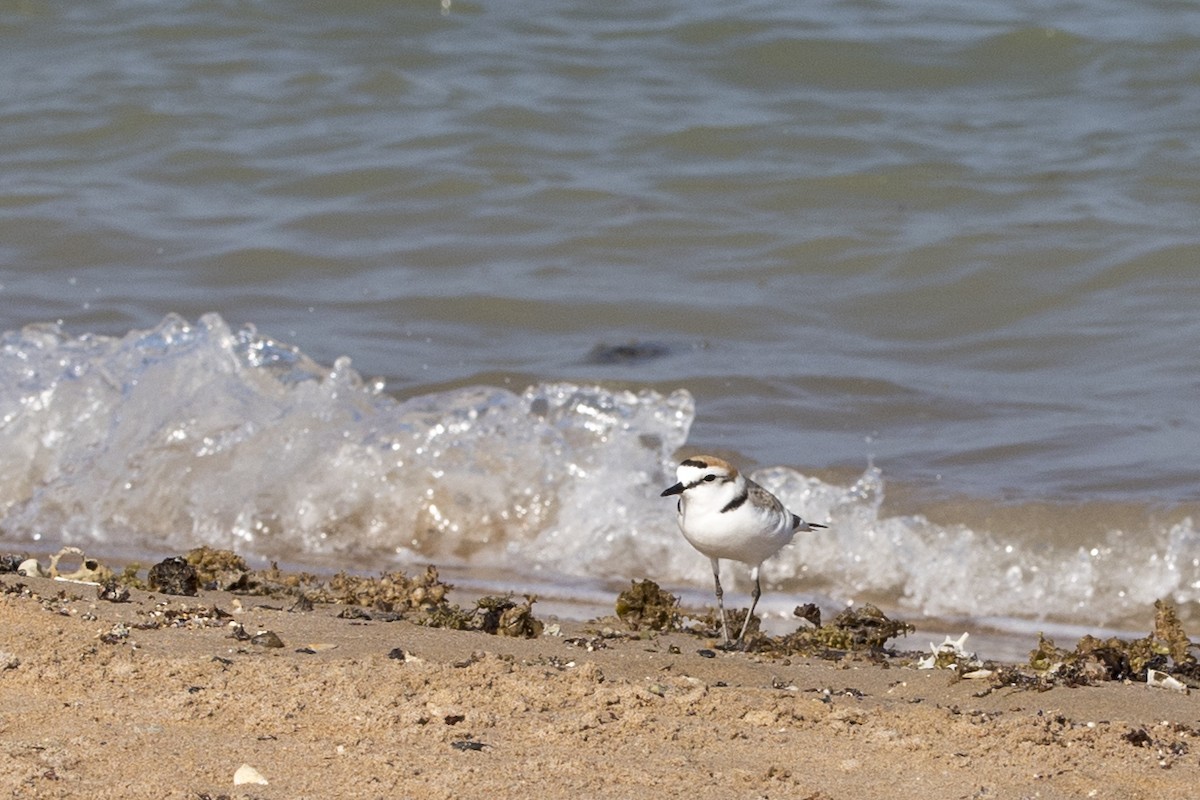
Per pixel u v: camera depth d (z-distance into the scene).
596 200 19.92
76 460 13.66
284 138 21.84
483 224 19.41
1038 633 11.00
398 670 7.45
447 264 18.27
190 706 6.82
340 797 5.91
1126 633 11.09
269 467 13.40
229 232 19.22
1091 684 8.34
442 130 21.83
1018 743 6.99
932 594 11.80
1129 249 17.73
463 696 7.17
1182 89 22.23
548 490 13.07
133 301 17.12
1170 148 20.52
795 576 12.13
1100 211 18.78
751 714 7.22
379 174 20.67
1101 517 12.12
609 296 17.30
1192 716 7.75
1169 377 14.93
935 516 12.34
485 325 16.66
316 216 19.69
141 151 21.70
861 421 14.23
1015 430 13.88
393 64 24.09
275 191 20.48
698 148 21.28
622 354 15.83
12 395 13.95
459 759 6.36
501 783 6.13
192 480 13.34
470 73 23.70
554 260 18.38
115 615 8.30
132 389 14.12
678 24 24.56
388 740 6.54
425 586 9.80
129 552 12.38
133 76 23.59
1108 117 21.64
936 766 6.66
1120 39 23.19
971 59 23.30
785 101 22.56
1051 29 23.42
